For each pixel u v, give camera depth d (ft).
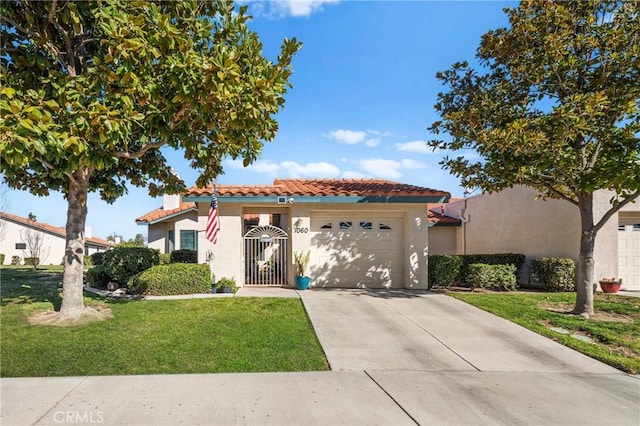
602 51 28.50
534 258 47.62
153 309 28.63
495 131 28.40
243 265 42.27
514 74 31.45
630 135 27.32
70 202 25.95
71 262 25.55
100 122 18.38
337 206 41.52
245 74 22.52
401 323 27.71
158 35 19.61
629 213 44.47
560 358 21.74
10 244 96.78
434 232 66.95
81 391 15.83
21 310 26.08
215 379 17.44
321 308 31.01
